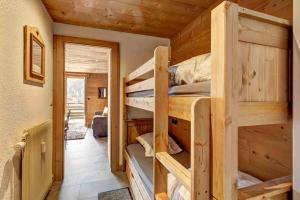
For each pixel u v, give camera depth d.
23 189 1.35
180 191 1.16
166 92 1.35
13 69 1.28
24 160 1.36
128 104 2.60
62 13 2.29
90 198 2.13
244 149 1.58
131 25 2.67
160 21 2.52
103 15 2.35
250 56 0.82
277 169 1.31
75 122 8.44
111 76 2.89
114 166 2.90
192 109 0.81
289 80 0.94
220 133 0.77
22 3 1.43
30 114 1.63
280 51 0.91
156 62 1.33
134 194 2.13
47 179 2.16
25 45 1.47
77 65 5.73
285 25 0.91
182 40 2.79
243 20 0.81
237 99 0.78
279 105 0.90
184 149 2.47
